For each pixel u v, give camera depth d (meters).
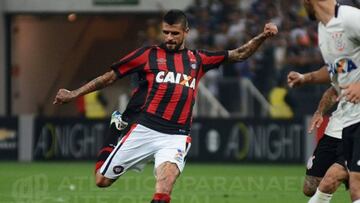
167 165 26.59
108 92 69.56
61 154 63.44
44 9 78.44
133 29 79.94
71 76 81.25
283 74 64.75
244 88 62.16
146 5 76.88
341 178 27.61
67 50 80.94
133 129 27.69
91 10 78.00
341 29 24.59
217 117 61.69
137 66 27.48
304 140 61.00
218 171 54.25
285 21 70.12
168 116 27.36
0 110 78.62
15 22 80.06
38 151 63.84
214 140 61.81
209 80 62.25
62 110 79.56
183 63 27.52
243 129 61.59
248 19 71.19
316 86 62.62
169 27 27.28
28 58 80.62
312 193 30.70
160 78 27.36
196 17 72.25
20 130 64.06
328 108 28.86
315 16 26.02
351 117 25.25
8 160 64.12
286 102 62.47
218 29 71.25
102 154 29.12
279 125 61.19
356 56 24.77
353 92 23.80
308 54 66.69
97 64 81.44
